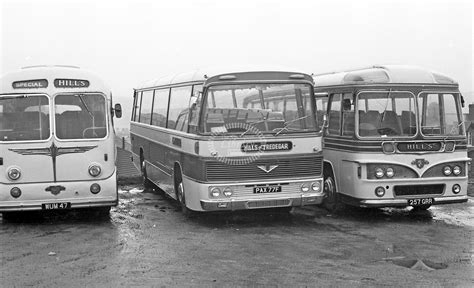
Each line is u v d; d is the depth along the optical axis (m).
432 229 10.46
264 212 12.20
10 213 11.64
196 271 7.73
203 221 11.28
